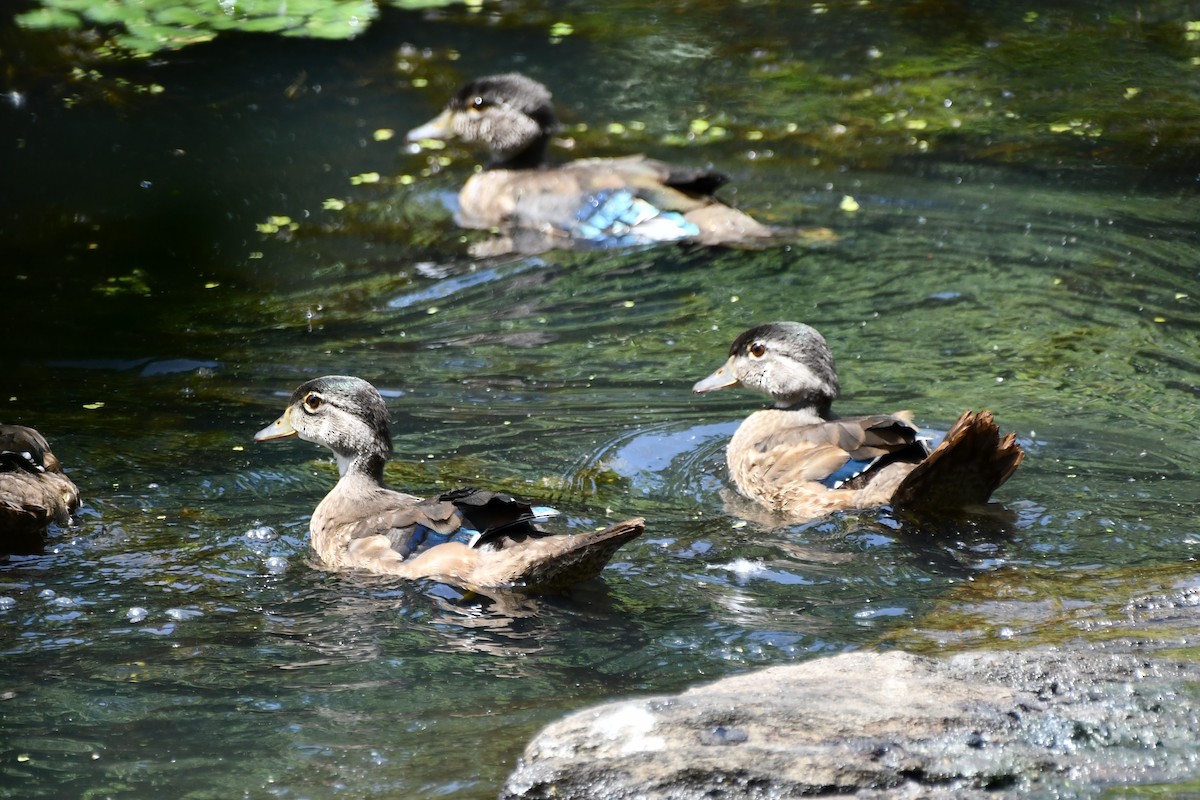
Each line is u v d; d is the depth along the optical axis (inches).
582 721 309.1
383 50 967.0
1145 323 626.2
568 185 757.9
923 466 433.7
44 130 833.5
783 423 508.4
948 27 1020.5
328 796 305.0
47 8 983.0
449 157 845.2
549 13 1045.8
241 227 745.0
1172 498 465.4
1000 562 422.0
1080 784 282.2
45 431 533.0
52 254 709.3
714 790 282.7
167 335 628.7
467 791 301.3
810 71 949.2
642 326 639.8
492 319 649.0
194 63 932.6
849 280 681.0
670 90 920.3
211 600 411.8
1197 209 747.4
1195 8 1047.6
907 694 317.4
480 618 397.1
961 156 821.9
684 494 488.7
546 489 488.1
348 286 683.4
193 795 308.5
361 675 366.0
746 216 730.8
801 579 416.8
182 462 511.5
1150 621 370.9
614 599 407.5
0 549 442.0
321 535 446.9
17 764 323.0
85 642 385.1
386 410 470.6
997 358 596.1
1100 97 897.5
